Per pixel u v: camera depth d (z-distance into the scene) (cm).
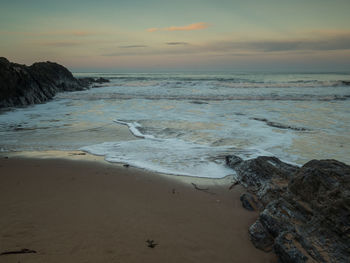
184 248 402
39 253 365
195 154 934
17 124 1464
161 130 1317
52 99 2734
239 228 470
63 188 616
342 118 1593
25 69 2758
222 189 650
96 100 2561
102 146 1037
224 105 2169
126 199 567
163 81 5684
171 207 540
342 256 324
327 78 6769
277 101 2388
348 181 388
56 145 1054
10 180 662
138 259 367
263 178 624
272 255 400
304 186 434
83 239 405
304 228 386
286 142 1088
